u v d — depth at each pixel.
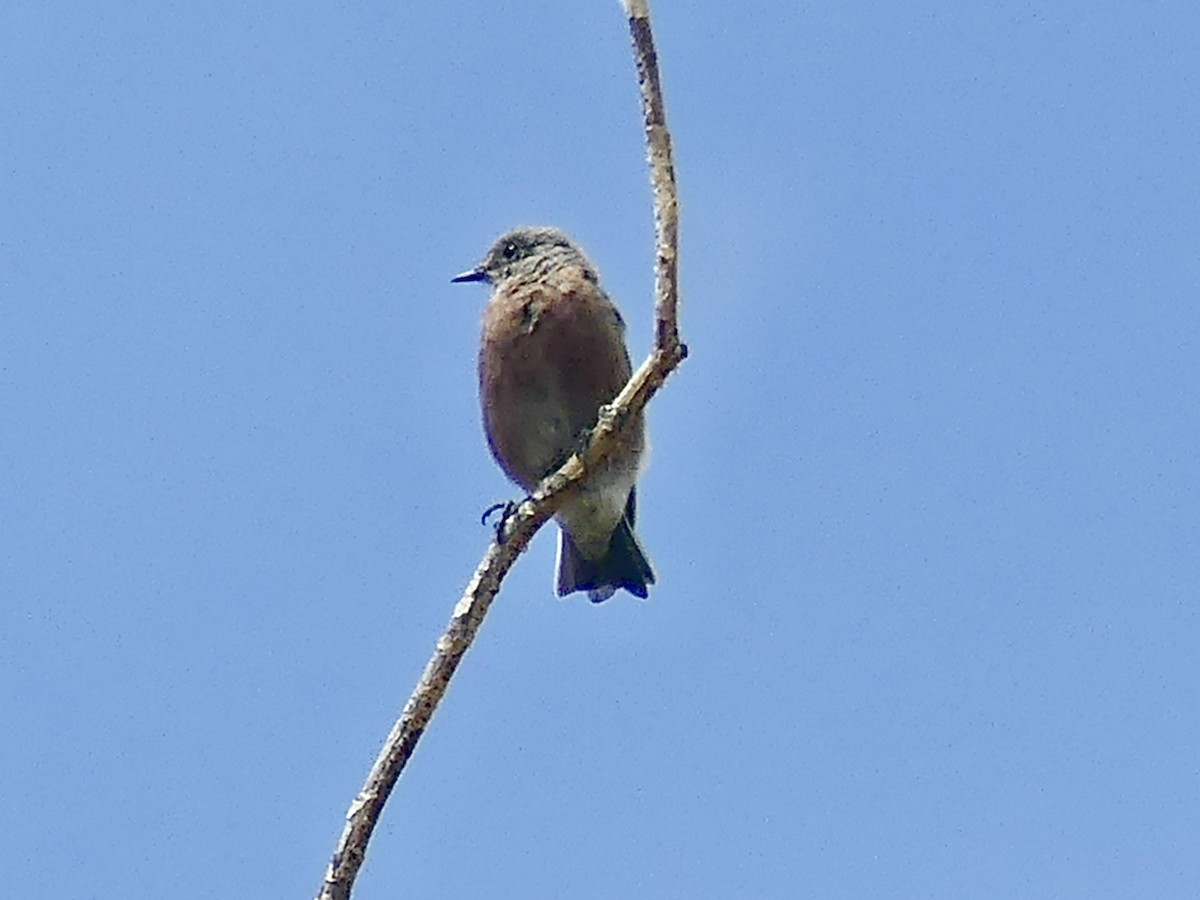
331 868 4.08
